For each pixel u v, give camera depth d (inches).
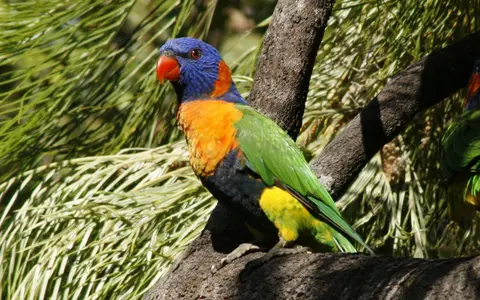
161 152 291.9
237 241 256.1
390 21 299.3
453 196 251.6
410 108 265.3
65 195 283.3
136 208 270.7
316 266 204.8
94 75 312.0
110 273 265.1
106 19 311.9
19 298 262.4
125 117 318.7
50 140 311.7
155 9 316.5
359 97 303.1
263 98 263.0
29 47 305.6
